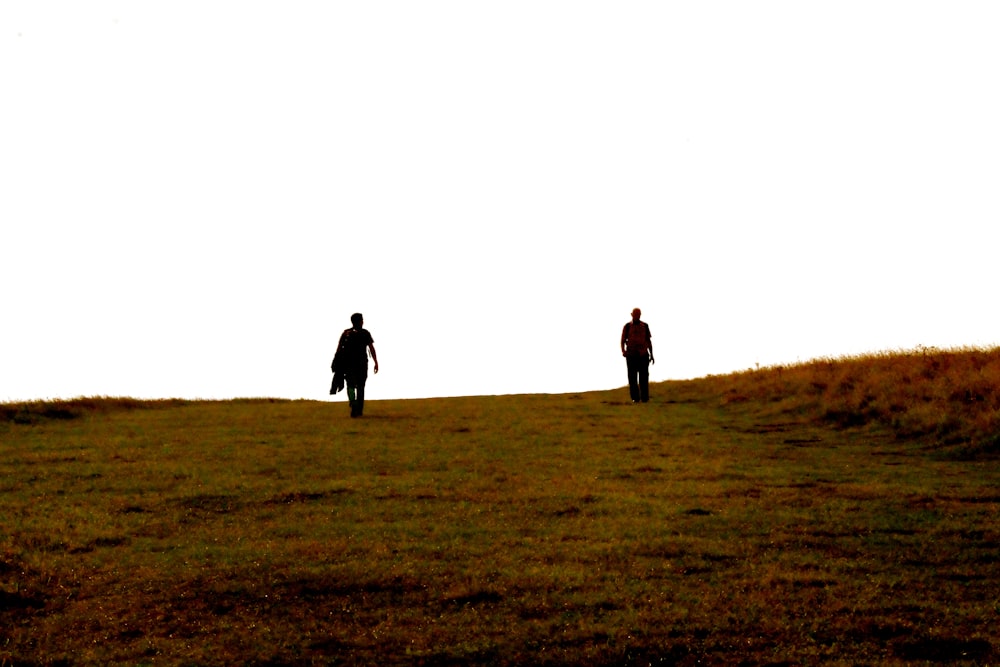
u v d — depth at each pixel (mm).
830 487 13023
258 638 7598
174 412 25406
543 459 15898
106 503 12555
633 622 7656
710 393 26688
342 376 23344
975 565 9062
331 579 8930
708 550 9695
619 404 25750
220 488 13484
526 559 9523
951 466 14711
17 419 22422
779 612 7812
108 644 7574
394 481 13906
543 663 7012
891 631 7398
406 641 7449
